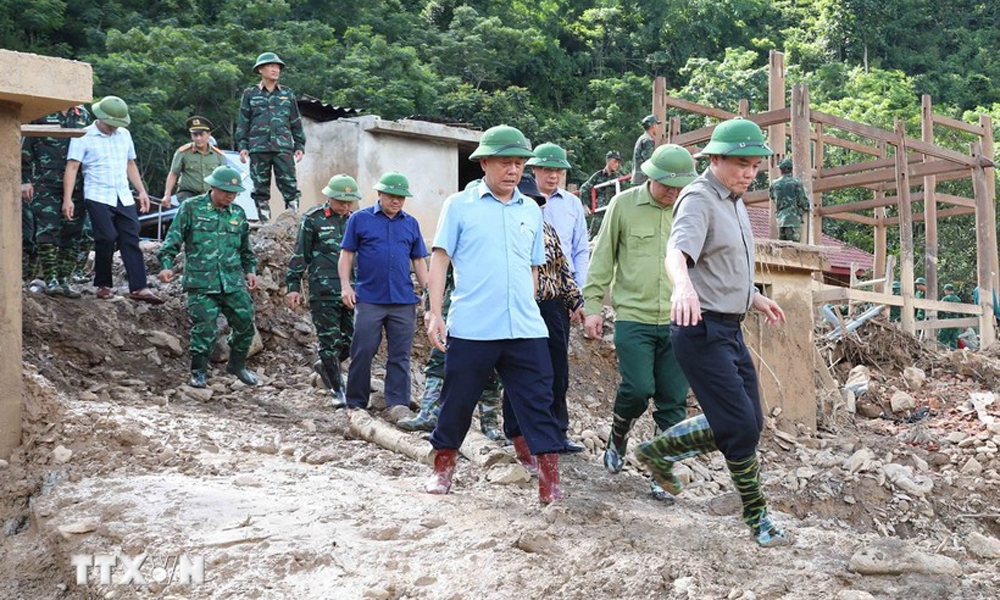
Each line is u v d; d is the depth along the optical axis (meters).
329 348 8.31
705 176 4.85
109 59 31.92
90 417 6.39
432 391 7.39
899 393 10.68
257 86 11.62
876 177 15.55
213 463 6.04
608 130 45.28
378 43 39.50
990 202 16.34
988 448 9.20
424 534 4.92
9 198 6.07
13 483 5.61
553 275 6.32
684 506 6.36
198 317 8.34
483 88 47.78
